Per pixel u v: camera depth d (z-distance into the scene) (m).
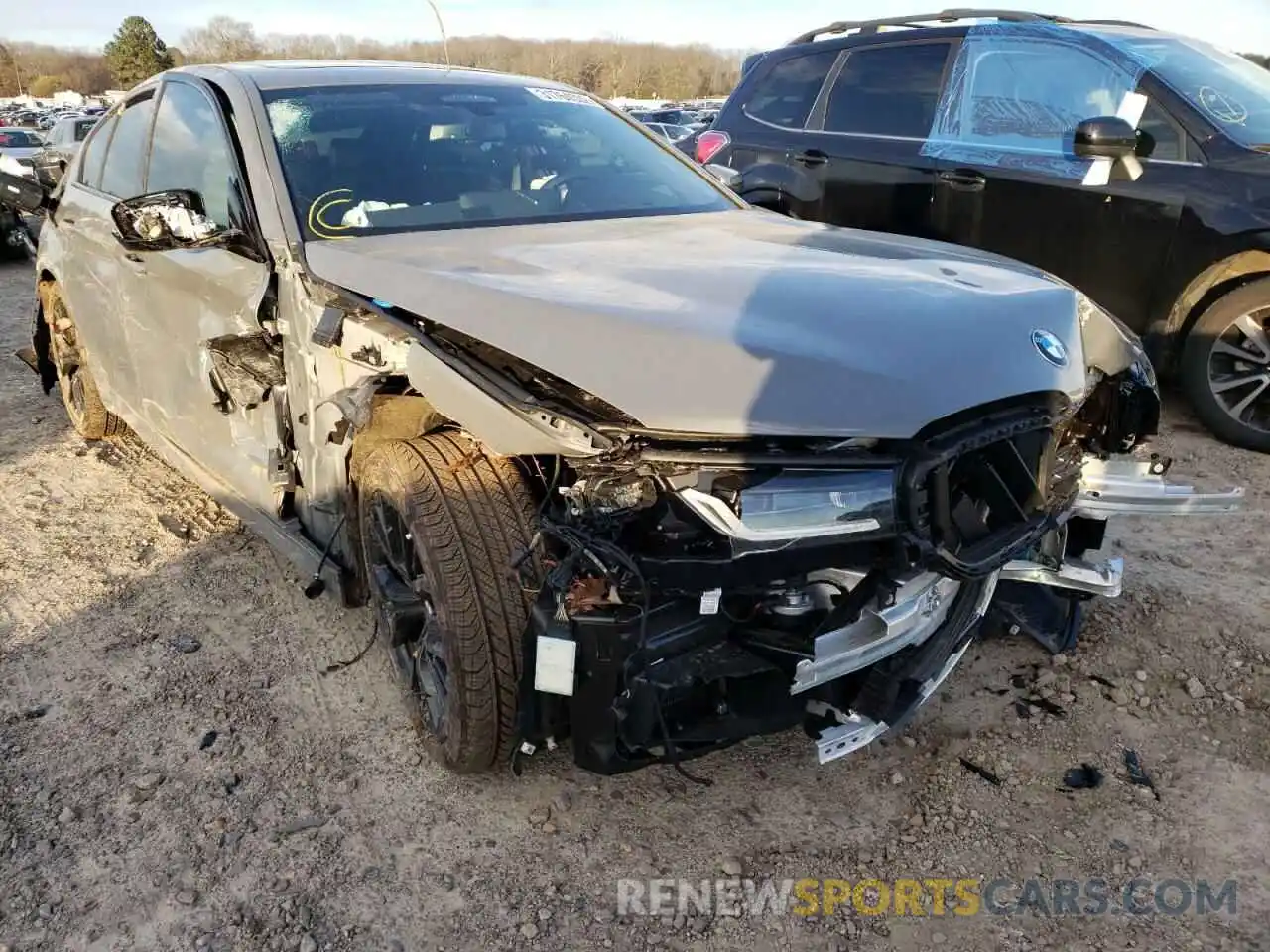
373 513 2.78
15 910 2.30
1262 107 5.14
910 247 3.00
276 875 2.41
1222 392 5.03
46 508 4.47
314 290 2.91
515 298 2.32
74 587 3.77
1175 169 5.01
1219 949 2.19
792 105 6.82
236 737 2.91
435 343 2.42
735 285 2.40
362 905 2.32
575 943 2.22
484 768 2.62
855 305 2.29
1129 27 5.85
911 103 6.14
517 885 2.38
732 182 4.19
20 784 2.72
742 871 2.42
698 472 2.04
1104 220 5.22
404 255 2.79
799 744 2.85
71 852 2.48
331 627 3.48
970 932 2.24
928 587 2.30
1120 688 3.10
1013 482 2.35
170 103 3.95
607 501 2.08
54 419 5.69
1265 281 4.75
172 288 3.62
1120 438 2.86
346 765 2.79
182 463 4.07
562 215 3.36
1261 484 4.59
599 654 2.13
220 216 3.37
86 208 4.54
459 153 3.44
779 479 2.05
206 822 2.58
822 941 2.22
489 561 2.40
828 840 2.51
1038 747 2.85
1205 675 3.15
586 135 3.80
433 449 2.54
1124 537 4.05
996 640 3.36
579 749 2.24
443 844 2.50
